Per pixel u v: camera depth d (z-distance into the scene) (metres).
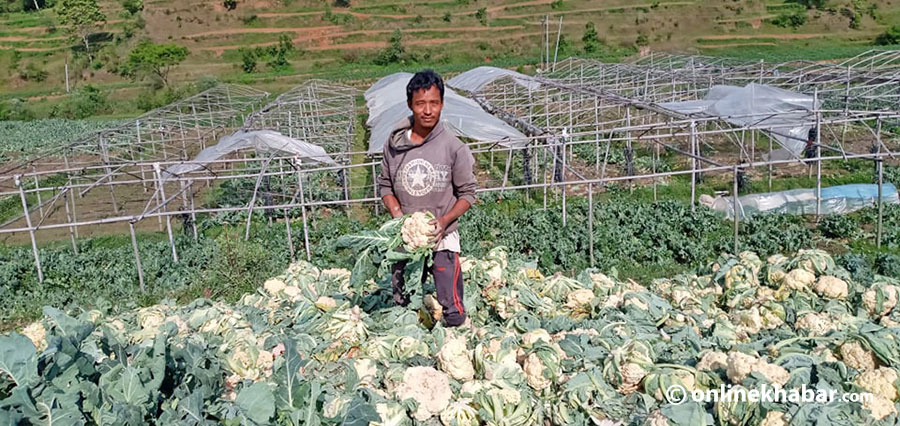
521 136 20.25
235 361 5.54
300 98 33.94
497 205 20.75
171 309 7.95
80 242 19.16
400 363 5.95
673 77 30.30
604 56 70.00
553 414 5.30
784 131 21.52
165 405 4.23
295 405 4.51
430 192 6.25
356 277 6.08
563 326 6.59
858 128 27.92
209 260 15.64
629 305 7.07
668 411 4.73
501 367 5.64
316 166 20.42
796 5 76.75
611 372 5.46
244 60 71.88
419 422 5.20
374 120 26.52
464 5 88.81
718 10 77.62
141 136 34.81
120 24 82.44
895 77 24.73
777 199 18.42
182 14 83.88
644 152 27.75
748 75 31.41
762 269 8.26
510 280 8.06
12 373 4.08
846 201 18.02
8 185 27.70
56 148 23.77
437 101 5.98
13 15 89.81
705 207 17.89
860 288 7.62
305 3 87.69
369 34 80.31
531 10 85.19
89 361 4.37
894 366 5.18
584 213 18.28
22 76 71.12
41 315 13.70
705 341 6.20
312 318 6.85
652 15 79.31
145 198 25.17
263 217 21.12
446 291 6.52
